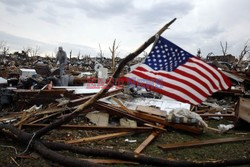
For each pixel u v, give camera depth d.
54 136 6.42
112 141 6.44
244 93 15.30
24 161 4.89
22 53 68.06
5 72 18.58
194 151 6.08
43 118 7.38
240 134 7.97
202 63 5.20
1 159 4.88
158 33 4.93
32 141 5.39
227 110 11.59
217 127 8.89
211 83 5.26
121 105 8.72
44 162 4.88
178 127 7.62
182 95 5.24
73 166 4.58
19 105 8.90
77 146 5.51
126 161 5.06
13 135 5.75
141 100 10.84
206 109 11.51
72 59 71.12
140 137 6.91
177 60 5.22
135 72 5.38
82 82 14.23
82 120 7.96
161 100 10.82
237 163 5.16
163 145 6.15
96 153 5.21
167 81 5.26
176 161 4.92
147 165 5.00
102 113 8.09
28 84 12.41
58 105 8.40
